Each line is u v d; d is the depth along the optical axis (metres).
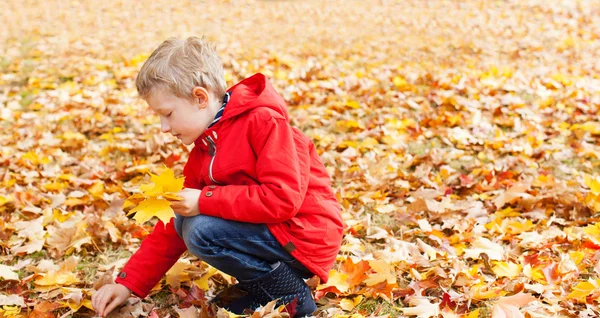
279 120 2.18
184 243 2.45
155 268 2.44
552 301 2.43
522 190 3.35
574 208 3.21
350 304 2.46
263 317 2.16
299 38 7.83
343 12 9.68
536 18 8.82
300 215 2.24
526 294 2.34
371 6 10.09
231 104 2.19
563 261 2.67
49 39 7.51
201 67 2.21
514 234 3.05
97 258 2.93
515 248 2.88
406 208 3.38
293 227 2.20
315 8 10.05
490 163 3.97
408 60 6.54
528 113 4.73
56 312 2.50
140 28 8.48
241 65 6.32
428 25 8.52
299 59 6.65
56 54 6.75
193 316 2.34
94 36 7.84
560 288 2.49
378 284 2.55
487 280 2.64
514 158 3.96
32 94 5.40
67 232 3.00
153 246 2.45
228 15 9.56
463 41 7.38
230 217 2.14
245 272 2.23
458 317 2.33
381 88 5.39
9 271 2.68
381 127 4.49
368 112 4.87
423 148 4.23
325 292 2.53
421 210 3.32
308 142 2.35
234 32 8.30
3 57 6.53
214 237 2.17
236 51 7.03
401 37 7.79
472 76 5.67
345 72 6.02
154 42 7.56
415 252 2.88
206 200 2.15
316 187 2.29
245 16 9.51
